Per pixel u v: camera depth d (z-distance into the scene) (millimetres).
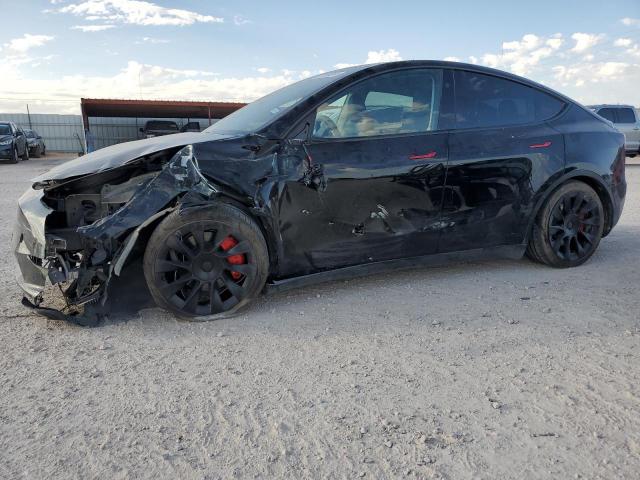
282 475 1908
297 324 3264
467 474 1905
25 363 2758
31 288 3271
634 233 5812
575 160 4215
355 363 2750
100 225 3016
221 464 1968
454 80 3959
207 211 3156
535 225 4254
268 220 3312
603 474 1896
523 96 4246
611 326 3184
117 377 2609
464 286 3961
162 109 28203
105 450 2045
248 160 3266
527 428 2172
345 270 3629
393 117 3703
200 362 2770
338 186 3449
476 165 3854
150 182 3119
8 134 22672
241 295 3342
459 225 3893
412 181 3652
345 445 2076
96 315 3244
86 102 26031
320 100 3506
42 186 3279
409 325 3234
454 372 2643
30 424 2215
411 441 2098
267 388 2504
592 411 2287
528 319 3307
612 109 17125
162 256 3166
